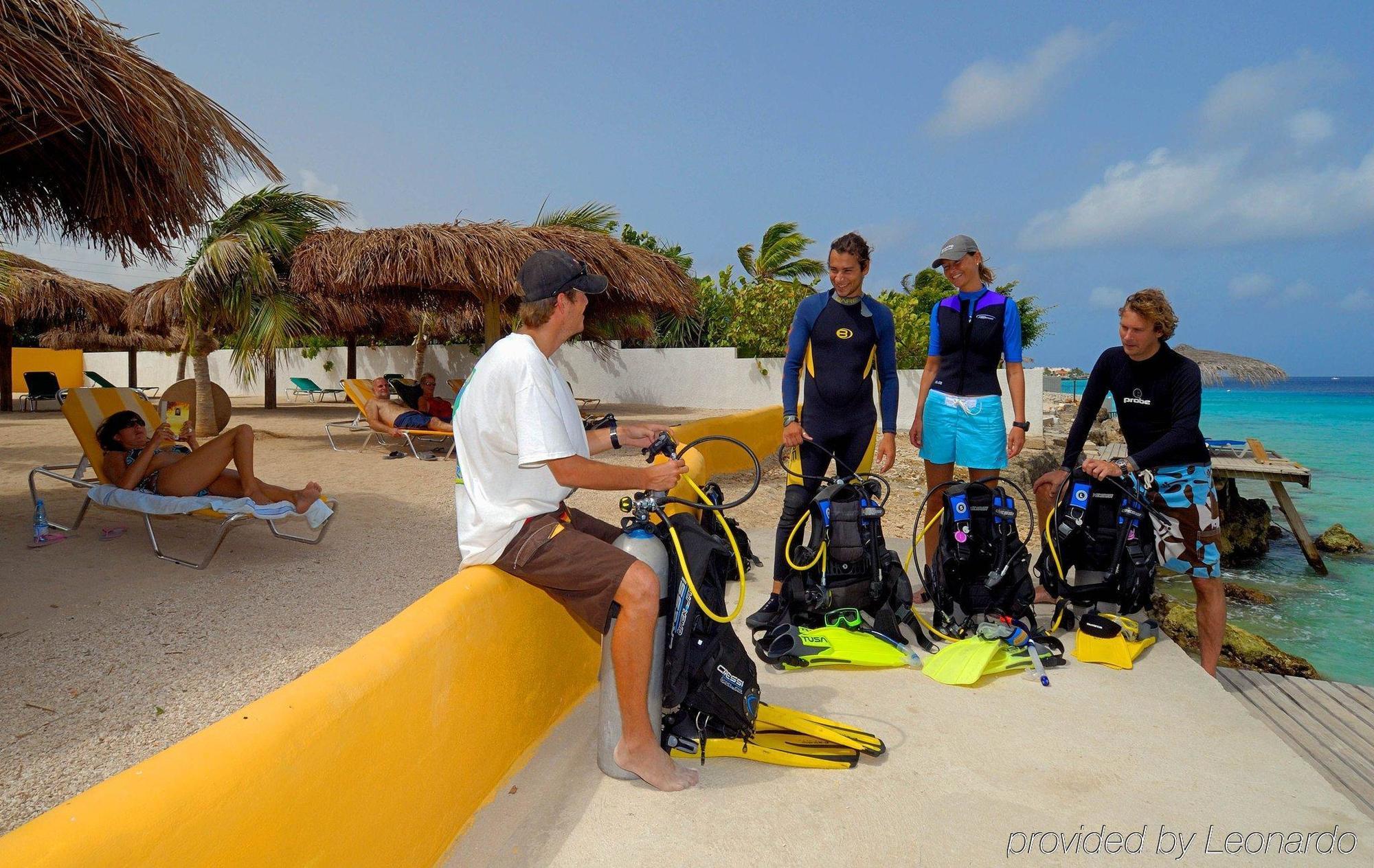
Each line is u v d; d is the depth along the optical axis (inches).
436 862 83.7
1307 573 343.0
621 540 101.3
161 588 161.2
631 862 84.7
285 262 448.1
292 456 368.2
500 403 94.5
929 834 90.1
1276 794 98.6
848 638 138.9
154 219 208.7
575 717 119.2
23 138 167.9
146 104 166.7
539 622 110.7
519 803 95.7
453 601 89.9
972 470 168.1
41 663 122.8
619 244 408.8
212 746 55.4
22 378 986.1
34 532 184.4
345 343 961.5
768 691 128.7
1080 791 99.2
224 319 437.4
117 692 114.2
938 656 137.5
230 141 196.5
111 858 45.1
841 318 161.0
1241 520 366.3
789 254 1075.3
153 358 1040.2
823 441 160.9
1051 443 514.0
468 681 90.5
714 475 350.3
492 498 98.1
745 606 172.6
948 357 167.0
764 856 86.0
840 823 92.1
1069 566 158.4
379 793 72.3
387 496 269.9
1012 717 119.8
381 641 77.5
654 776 98.8
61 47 154.2
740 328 791.7
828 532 142.1
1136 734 114.3
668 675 100.9
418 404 434.9
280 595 159.9
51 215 218.8
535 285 97.7
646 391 795.4
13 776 92.6
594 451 112.3
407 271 353.1
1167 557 151.3
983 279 175.2
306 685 66.5
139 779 50.1
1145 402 153.5
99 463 201.3
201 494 195.6
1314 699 158.6
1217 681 133.9
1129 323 148.6
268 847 57.6
